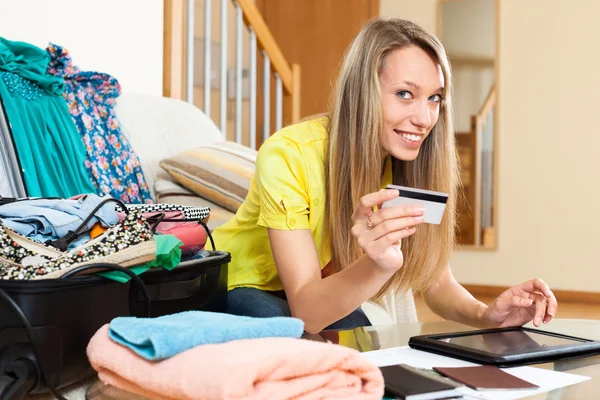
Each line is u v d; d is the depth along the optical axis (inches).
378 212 40.1
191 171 84.8
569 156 175.5
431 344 36.8
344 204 52.7
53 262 35.5
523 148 181.6
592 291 172.4
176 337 26.2
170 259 42.2
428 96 50.8
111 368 28.7
